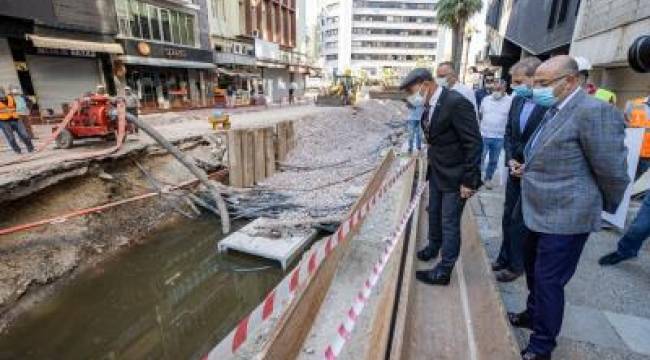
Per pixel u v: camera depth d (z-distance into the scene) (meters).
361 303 2.08
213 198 8.05
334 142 14.53
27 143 7.90
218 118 11.90
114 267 6.02
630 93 7.36
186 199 8.19
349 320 1.95
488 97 6.04
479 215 4.92
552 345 2.21
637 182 4.83
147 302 5.42
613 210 2.03
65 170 6.47
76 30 15.16
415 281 3.18
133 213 7.21
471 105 2.69
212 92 25.12
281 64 34.56
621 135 1.88
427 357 2.37
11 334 4.43
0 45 12.77
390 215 6.09
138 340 4.73
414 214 4.48
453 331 2.59
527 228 2.39
